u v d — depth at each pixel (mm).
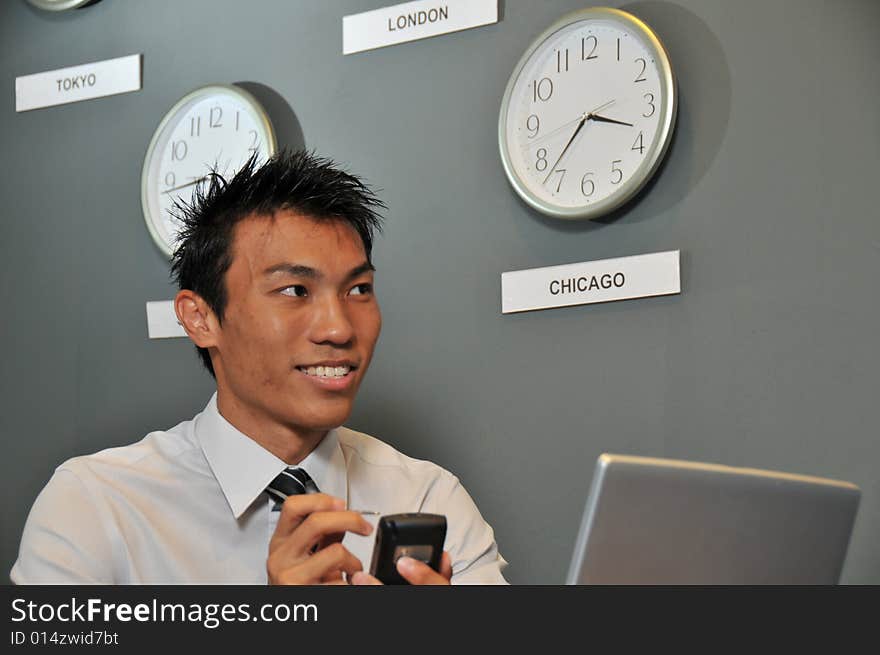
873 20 2150
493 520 2463
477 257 2543
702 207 2279
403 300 2629
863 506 2066
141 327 2959
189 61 2990
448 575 1273
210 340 1658
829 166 2162
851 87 2158
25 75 3223
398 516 1193
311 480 1664
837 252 2139
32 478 3061
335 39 2789
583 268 2381
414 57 2682
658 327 2303
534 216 2475
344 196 1598
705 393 2240
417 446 2570
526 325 2463
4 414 3123
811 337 2146
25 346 3127
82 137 3119
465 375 2529
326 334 1525
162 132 2924
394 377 2619
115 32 3104
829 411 2115
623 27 2361
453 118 2611
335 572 1297
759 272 2209
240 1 2936
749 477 1088
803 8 2219
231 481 1646
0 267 3191
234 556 1649
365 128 2725
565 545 2375
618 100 2359
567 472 2385
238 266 1578
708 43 2312
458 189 2586
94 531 1607
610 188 2348
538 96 2461
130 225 3014
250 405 1621
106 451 1739
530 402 2441
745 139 2250
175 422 2871
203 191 2848
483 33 2594
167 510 1668
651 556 1047
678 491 1044
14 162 3209
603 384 2355
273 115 2852
